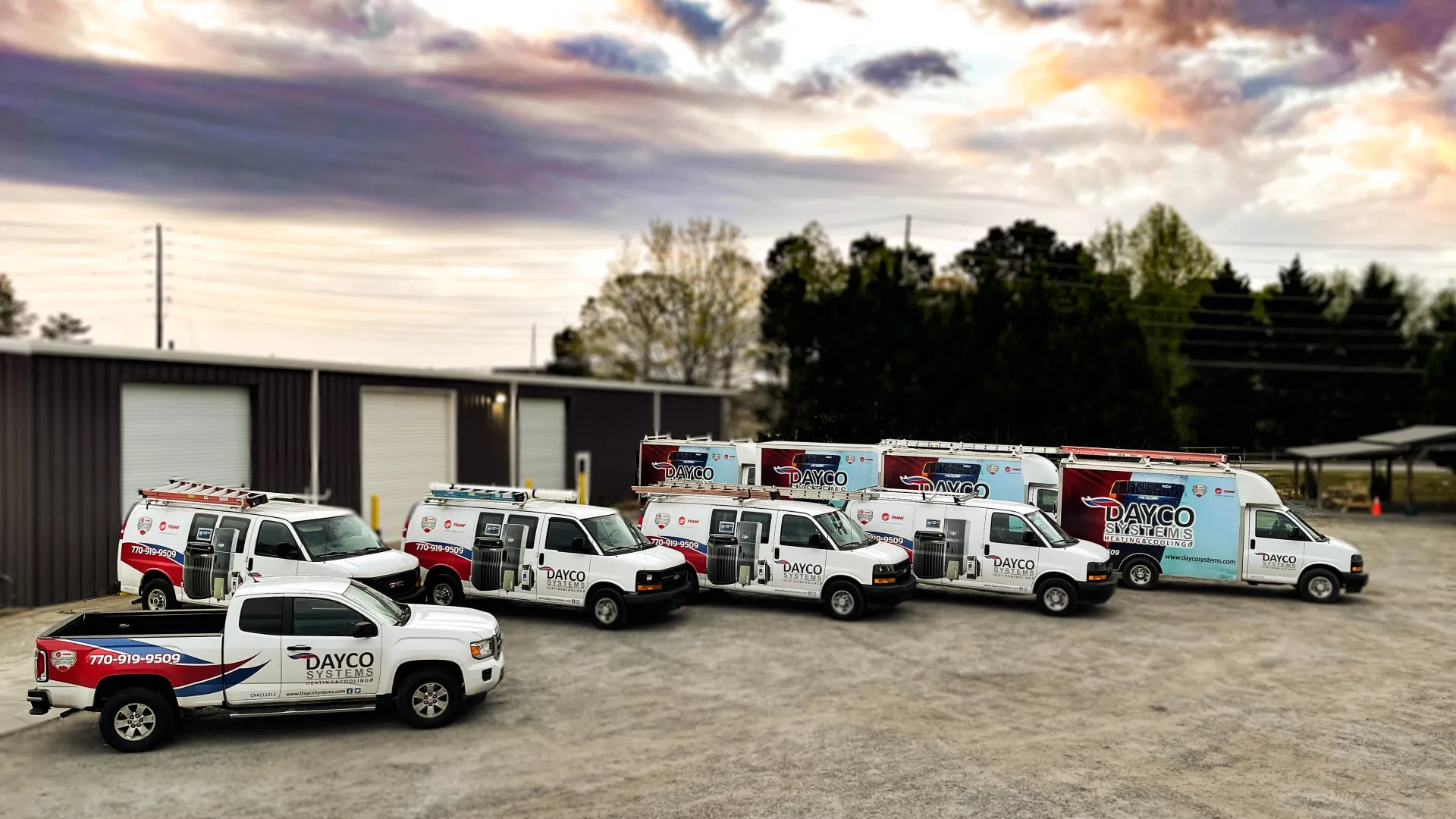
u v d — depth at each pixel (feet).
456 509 56.34
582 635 51.85
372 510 85.61
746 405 184.03
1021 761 32.89
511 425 105.40
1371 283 238.68
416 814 28.19
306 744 34.58
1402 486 164.14
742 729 36.29
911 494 62.90
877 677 43.80
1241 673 45.14
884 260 186.50
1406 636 53.21
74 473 59.93
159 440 66.33
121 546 52.26
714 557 58.90
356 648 35.60
